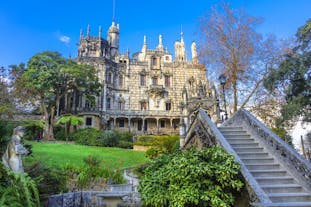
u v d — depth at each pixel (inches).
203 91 2229.3
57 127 2055.9
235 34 975.0
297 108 741.3
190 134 634.2
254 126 536.7
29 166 424.8
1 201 268.4
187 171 342.3
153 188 369.7
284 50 917.8
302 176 379.6
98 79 2311.8
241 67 962.7
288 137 988.6
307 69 729.0
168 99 2674.7
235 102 941.8
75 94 2341.3
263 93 953.5
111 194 439.8
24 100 1339.8
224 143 418.3
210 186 338.6
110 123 2465.6
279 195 347.9
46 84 1877.5
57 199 424.8
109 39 3198.8
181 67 2822.3
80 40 2743.6
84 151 1339.8
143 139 2052.2
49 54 1987.0
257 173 408.2
